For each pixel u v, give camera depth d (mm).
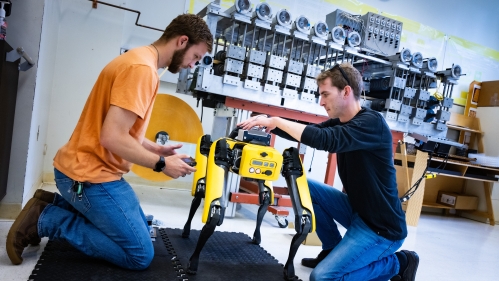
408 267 1713
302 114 2836
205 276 1579
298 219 1612
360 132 1538
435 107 3297
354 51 2820
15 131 2008
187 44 1477
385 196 1604
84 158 1405
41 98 2389
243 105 2629
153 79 1369
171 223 2395
